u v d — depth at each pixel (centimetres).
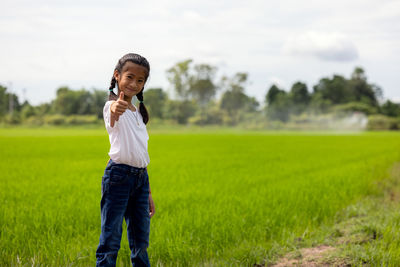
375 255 368
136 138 266
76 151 1792
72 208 523
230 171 1041
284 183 802
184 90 9188
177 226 435
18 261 340
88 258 365
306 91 12138
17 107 10575
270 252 399
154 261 360
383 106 11581
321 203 587
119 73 260
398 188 876
